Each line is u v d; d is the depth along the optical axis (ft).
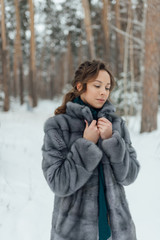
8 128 29.12
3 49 55.52
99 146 4.12
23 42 80.89
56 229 3.92
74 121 4.08
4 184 12.37
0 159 16.24
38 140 23.73
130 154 4.47
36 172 14.76
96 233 3.74
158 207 10.11
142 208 10.18
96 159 3.64
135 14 36.88
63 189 3.62
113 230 3.85
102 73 3.93
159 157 15.94
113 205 3.90
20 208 9.95
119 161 3.87
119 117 4.65
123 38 45.98
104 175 3.95
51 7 81.56
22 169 15.01
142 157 16.42
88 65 4.00
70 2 79.61
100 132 3.89
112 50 65.77
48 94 140.26
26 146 20.63
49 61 121.19
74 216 3.78
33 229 8.48
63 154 3.90
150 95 23.90
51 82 106.93
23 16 72.08
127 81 34.58
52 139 3.91
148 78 23.90
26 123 34.53
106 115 4.39
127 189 12.14
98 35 62.90
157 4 23.11
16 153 18.13
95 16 62.03
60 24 88.22
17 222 8.82
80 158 3.68
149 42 23.75
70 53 92.27
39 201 10.78
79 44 91.91
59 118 4.12
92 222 3.75
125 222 3.96
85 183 3.91
